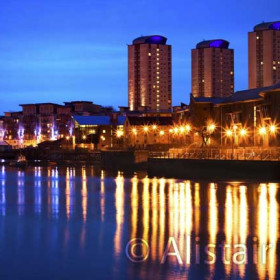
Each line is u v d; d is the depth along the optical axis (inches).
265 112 4559.5
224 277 1010.7
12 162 6491.1
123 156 5516.7
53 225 1598.2
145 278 1018.1
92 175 4220.0
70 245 1305.4
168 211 1865.2
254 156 3312.0
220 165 3292.3
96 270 1074.7
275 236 1378.0
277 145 4264.3
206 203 2086.6
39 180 3639.3
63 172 4739.2
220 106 5511.8
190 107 5989.2
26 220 1704.0
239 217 1704.0
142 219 1685.5
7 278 1033.5
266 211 1840.6
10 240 1373.0
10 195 2519.7
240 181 3085.6
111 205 2071.9
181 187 2829.7
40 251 1246.9
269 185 2787.9
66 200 2272.4
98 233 1449.3
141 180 3508.9
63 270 1080.8
